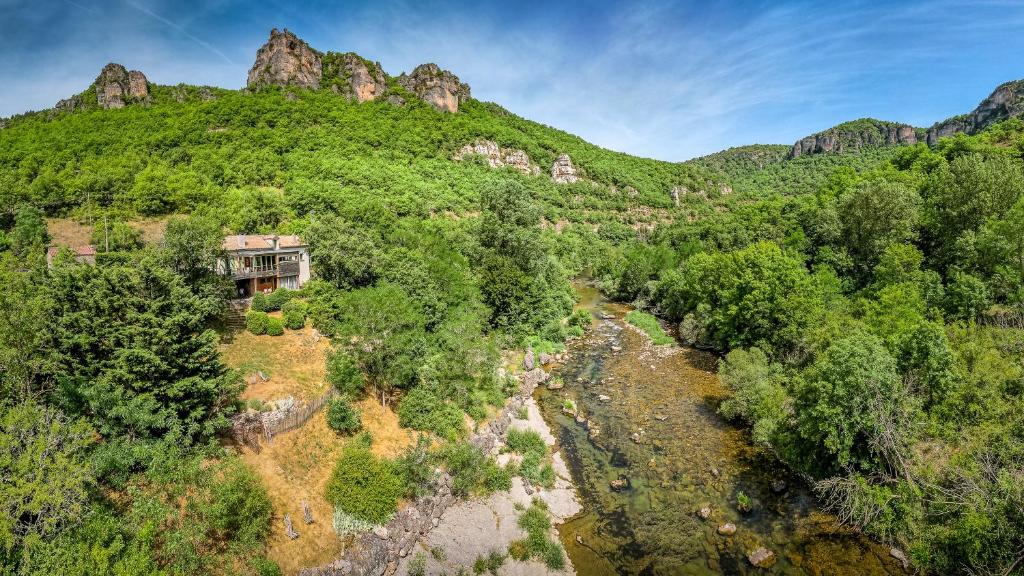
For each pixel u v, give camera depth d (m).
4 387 18.83
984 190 46.69
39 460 14.93
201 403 23.41
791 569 21.48
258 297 40.28
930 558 20.42
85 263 24.28
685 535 23.89
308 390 30.53
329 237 47.22
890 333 33.28
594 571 21.89
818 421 24.81
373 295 35.28
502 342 49.00
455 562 22.03
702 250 81.81
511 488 27.38
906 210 51.66
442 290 47.72
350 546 21.88
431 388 33.44
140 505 18.30
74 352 21.83
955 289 37.56
